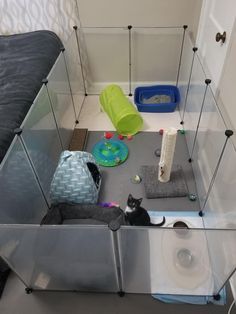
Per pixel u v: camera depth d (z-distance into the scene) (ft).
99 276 3.82
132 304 3.94
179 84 7.61
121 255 3.38
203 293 3.90
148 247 3.37
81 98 8.00
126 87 8.35
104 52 7.65
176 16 6.87
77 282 3.98
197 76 5.52
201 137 5.15
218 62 4.79
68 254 3.42
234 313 3.78
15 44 6.54
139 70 7.99
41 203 4.70
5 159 3.43
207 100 4.72
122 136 6.76
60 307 3.95
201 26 5.97
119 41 7.39
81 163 4.90
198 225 4.82
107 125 7.21
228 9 4.40
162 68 7.88
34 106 4.35
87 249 3.29
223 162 3.87
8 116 4.42
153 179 5.59
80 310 3.92
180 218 4.91
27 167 4.10
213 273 3.89
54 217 4.61
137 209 4.50
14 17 6.97
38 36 6.67
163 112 7.46
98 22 7.09
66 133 6.41
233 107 4.04
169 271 3.80
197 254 3.68
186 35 6.89
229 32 4.32
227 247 3.28
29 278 3.98
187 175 5.73
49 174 5.09
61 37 7.29
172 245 3.42
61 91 5.97
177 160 6.07
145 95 7.93
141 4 6.70
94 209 4.74
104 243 3.15
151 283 3.92
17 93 4.97
